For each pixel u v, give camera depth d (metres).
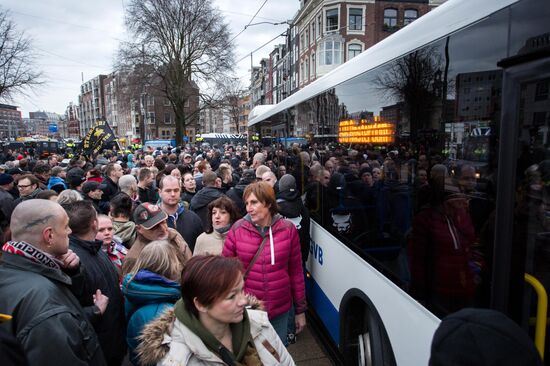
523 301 1.47
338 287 3.41
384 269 2.52
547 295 1.41
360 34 32.75
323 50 33.16
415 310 2.13
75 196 4.03
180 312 1.53
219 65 34.97
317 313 4.13
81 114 122.62
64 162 12.94
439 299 1.92
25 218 1.94
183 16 33.34
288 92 48.97
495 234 1.55
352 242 3.10
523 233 1.46
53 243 1.99
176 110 37.72
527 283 1.46
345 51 32.94
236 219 3.63
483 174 1.63
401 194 2.33
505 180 1.51
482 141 1.65
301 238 3.99
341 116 3.47
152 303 2.09
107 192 6.46
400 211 2.33
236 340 1.56
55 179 7.17
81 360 1.77
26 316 1.71
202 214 4.91
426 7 33.19
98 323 2.31
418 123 2.17
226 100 36.78
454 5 1.92
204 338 1.47
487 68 1.63
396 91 2.46
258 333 1.63
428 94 2.08
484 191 1.63
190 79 36.28
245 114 98.62
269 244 2.87
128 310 2.36
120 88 34.81
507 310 1.50
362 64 3.03
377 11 32.75
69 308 1.86
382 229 2.56
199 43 34.31
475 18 1.72
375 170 2.71
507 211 1.50
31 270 1.88
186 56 34.81
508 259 1.50
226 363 1.46
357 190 3.01
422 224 2.09
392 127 2.49
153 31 32.75
